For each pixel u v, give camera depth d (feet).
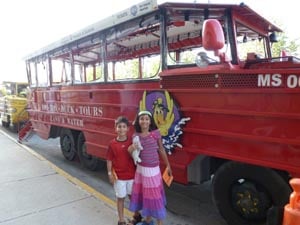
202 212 13.44
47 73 23.08
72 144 21.47
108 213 12.36
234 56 12.04
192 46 14.71
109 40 15.52
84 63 19.88
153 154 10.61
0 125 44.32
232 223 11.16
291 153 9.12
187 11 12.12
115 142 11.23
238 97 10.12
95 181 17.78
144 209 10.65
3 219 12.00
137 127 11.07
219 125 10.77
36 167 18.93
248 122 9.98
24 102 36.42
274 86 9.23
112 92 15.47
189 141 11.80
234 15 12.13
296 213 5.10
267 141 9.52
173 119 12.14
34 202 13.52
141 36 15.23
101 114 16.66
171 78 12.10
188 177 12.16
